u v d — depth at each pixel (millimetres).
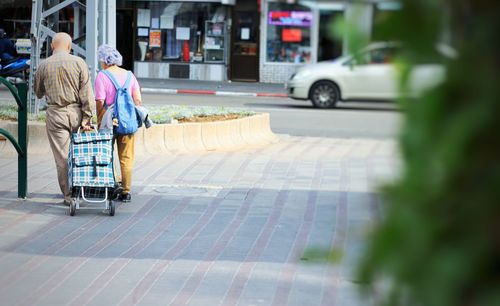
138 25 49781
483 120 2162
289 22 48938
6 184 15906
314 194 15656
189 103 36031
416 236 2252
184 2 49469
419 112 2262
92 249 11422
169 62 49906
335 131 27156
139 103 14641
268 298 9328
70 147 13617
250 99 40250
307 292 9516
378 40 2281
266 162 19703
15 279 9961
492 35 2188
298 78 35250
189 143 21125
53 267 10492
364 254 2371
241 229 12773
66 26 32688
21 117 14461
